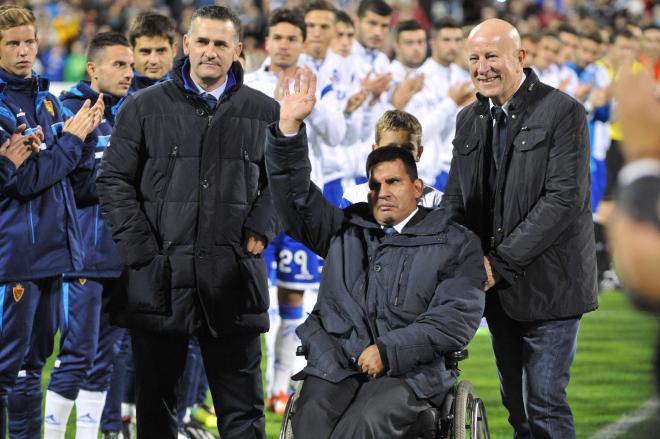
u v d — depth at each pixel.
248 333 18.81
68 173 20.62
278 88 26.78
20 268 19.64
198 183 18.52
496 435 25.09
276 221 18.98
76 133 20.30
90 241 21.95
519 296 18.41
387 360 16.25
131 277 18.48
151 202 18.59
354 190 20.91
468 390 16.53
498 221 18.52
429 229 17.22
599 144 46.84
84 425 22.55
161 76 24.88
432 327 16.45
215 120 18.53
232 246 18.61
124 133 18.55
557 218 17.84
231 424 19.06
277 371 27.44
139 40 24.69
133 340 18.94
